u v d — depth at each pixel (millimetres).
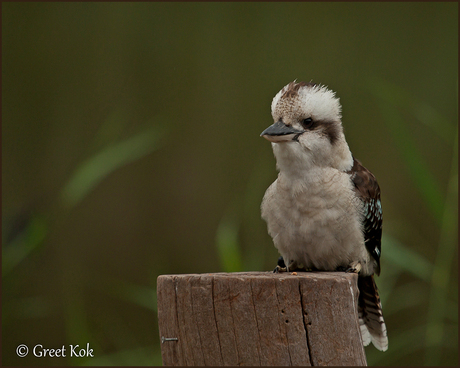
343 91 14492
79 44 14805
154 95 14641
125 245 13766
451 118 13883
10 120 14117
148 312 12156
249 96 14688
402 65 14664
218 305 4648
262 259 9875
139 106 14562
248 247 10875
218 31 15234
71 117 14352
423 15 15023
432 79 14469
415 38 14883
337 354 4473
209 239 13789
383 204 13086
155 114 14516
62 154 14094
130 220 13953
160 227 13977
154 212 14078
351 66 14703
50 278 12617
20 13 14680
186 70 14867
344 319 4484
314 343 4500
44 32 14750
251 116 14562
